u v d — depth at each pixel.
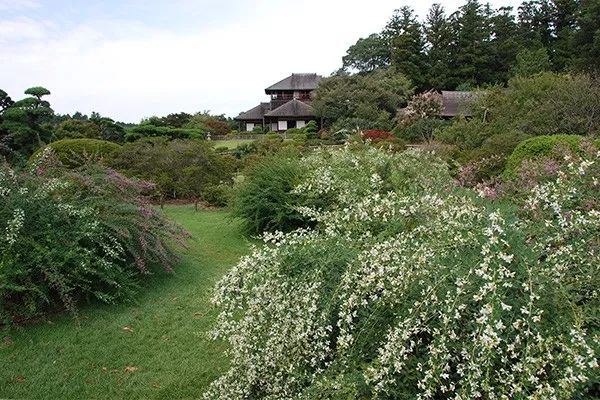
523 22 45.94
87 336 4.55
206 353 4.25
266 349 2.87
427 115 26.56
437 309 2.40
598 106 13.64
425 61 43.28
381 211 3.41
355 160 6.77
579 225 2.59
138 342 4.45
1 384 3.73
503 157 9.98
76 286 5.16
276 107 45.25
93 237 5.30
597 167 3.01
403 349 2.28
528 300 2.20
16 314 4.76
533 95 17.08
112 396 3.62
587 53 29.17
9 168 5.69
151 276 6.09
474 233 2.63
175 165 12.66
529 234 2.71
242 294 3.11
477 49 41.47
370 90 32.97
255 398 3.09
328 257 3.05
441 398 2.42
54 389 3.69
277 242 3.35
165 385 3.76
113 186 6.14
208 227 9.44
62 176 5.99
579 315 2.11
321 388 2.47
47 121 21.73
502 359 2.12
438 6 44.28
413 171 7.02
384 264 2.67
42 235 5.08
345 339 2.52
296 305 2.81
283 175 8.44
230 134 36.09
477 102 20.89
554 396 1.91
